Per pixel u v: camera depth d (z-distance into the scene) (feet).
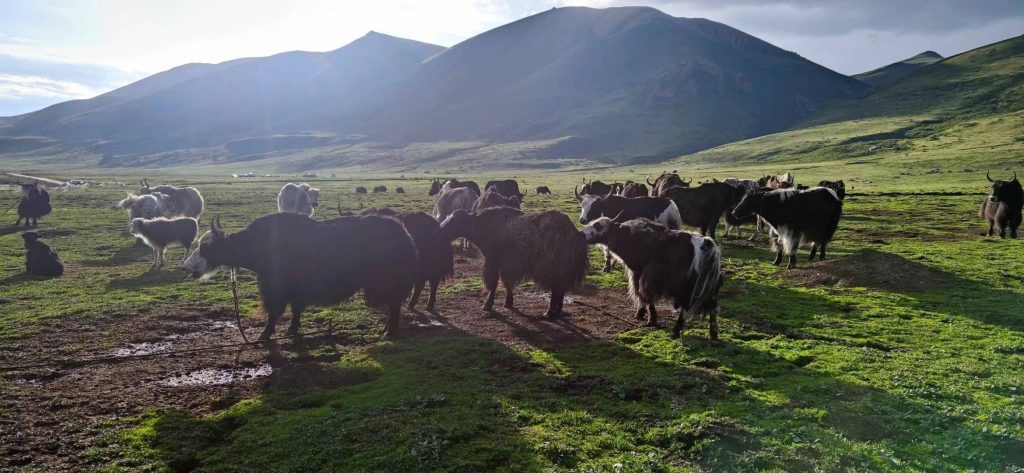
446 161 487.20
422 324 37.29
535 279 38.78
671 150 537.24
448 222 40.42
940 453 19.99
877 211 102.42
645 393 25.27
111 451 20.71
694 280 32.65
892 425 21.85
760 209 53.26
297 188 85.20
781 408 23.56
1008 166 213.25
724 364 29.07
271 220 34.50
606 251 53.93
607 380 26.73
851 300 41.55
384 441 20.71
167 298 43.62
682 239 33.42
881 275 46.80
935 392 24.88
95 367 29.25
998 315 36.88
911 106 507.30
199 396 25.71
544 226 38.27
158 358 30.63
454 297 45.09
